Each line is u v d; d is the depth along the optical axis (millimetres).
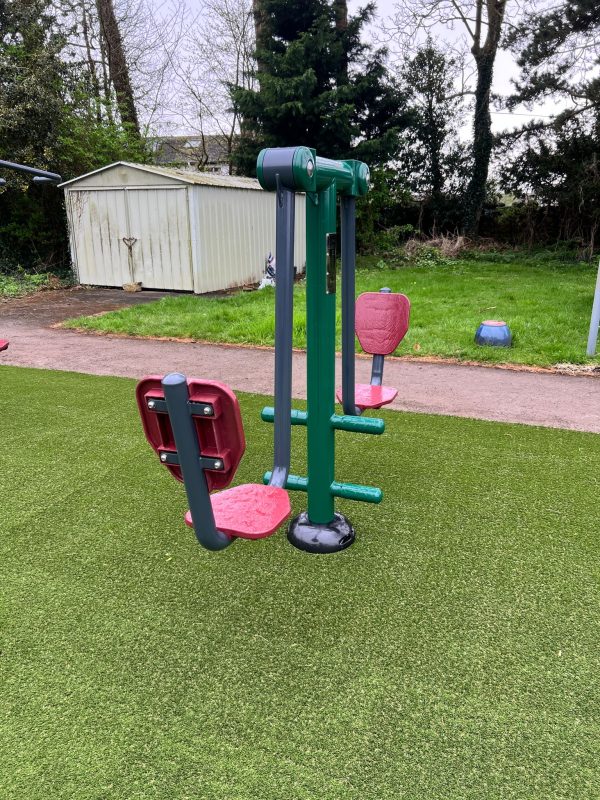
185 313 7652
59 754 1487
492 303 8273
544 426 3807
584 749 1501
